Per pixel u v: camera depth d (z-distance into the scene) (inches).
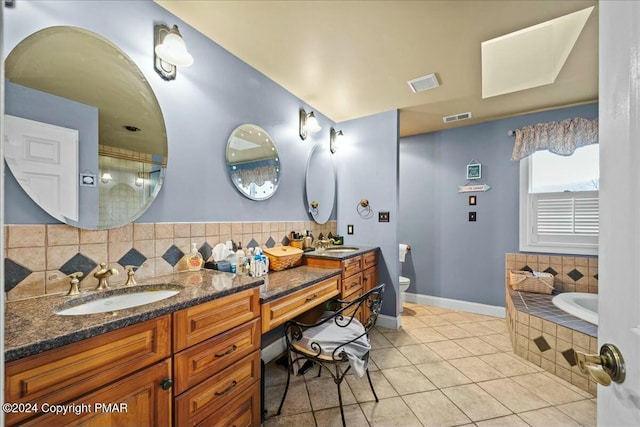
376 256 116.5
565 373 75.2
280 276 75.3
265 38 69.9
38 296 42.1
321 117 119.0
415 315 126.7
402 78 89.2
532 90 96.7
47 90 43.9
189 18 63.0
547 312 86.2
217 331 46.1
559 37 70.2
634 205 18.3
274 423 59.6
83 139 47.8
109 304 46.3
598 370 21.1
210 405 44.5
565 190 111.8
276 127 92.9
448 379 75.9
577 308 84.7
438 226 139.4
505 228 123.6
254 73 83.8
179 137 63.1
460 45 72.1
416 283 144.6
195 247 63.9
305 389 71.6
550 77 88.8
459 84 92.8
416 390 71.1
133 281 50.8
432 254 140.7
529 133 115.4
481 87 95.0
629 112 18.8
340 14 61.4
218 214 72.2
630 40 18.9
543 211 115.9
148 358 36.5
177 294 45.0
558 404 65.9
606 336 21.1
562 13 60.6
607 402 21.1
